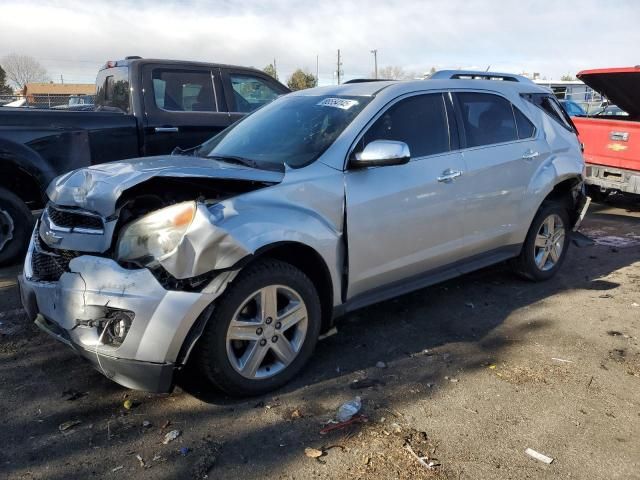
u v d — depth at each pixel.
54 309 3.03
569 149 5.28
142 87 6.28
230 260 2.89
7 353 3.72
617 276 5.64
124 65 6.46
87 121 5.75
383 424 2.98
